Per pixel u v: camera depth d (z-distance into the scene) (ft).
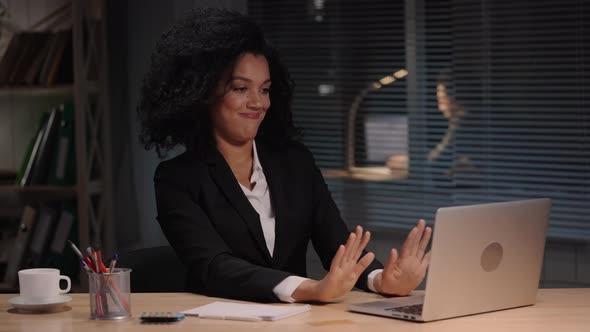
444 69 13.29
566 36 12.28
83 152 13.05
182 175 7.34
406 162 13.52
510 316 5.93
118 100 13.84
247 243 7.32
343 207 13.74
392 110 13.61
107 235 13.69
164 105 7.53
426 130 13.35
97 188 13.48
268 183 7.66
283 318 5.86
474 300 5.92
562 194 12.25
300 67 14.12
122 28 13.75
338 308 6.17
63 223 13.26
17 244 13.46
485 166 12.96
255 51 7.45
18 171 13.97
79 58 12.94
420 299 6.34
